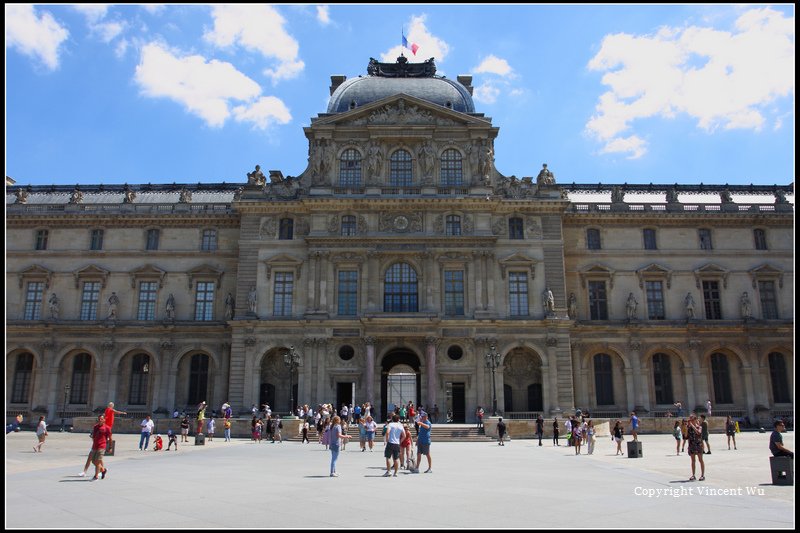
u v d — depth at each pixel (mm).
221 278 78750
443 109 76688
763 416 74750
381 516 19250
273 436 57938
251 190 77250
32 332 76688
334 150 76750
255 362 71188
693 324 76125
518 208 75250
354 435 60312
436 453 46188
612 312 77938
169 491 24578
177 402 75812
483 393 70062
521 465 36906
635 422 45188
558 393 70375
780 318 78812
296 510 20281
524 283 74188
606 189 88812
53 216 80250
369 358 69750
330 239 72812
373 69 85688
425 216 74250
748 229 80875
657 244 80250
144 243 80125
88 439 57094
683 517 19266
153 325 76188
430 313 70312
